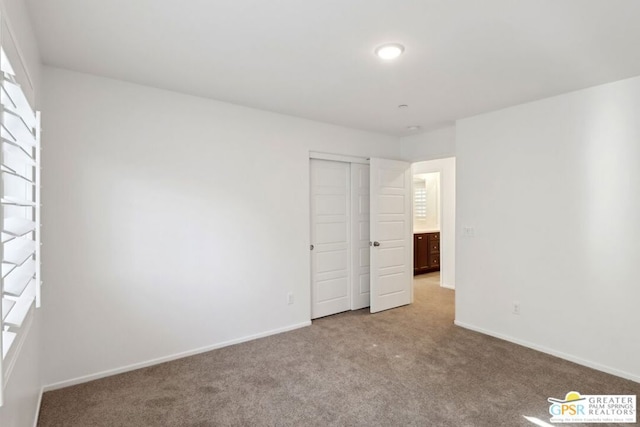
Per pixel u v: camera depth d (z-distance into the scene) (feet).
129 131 9.02
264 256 11.54
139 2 5.53
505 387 8.19
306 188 12.60
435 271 23.91
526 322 10.62
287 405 7.48
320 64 7.88
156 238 9.46
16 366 4.80
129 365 9.06
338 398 7.75
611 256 8.87
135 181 9.12
